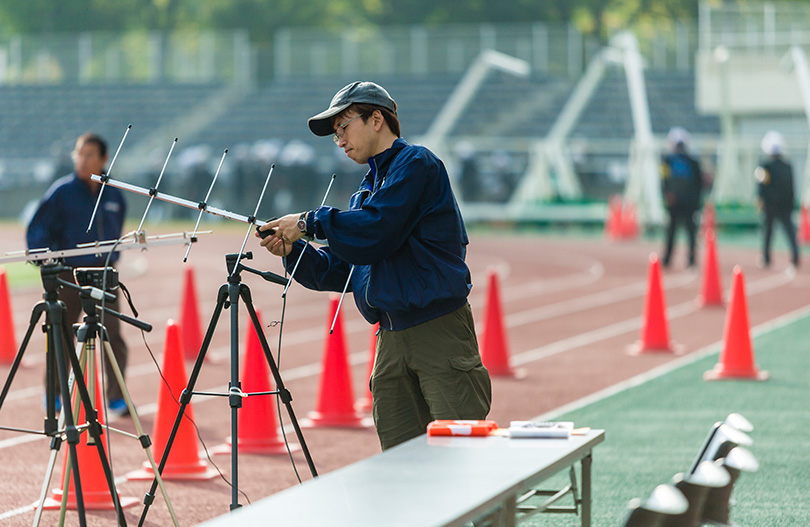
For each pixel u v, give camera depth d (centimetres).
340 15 13250
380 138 1101
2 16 13775
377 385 1126
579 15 13125
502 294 4081
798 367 2392
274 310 3691
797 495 1399
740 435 875
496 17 12950
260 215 8581
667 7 13250
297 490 814
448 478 839
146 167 9112
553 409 2005
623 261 5434
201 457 1692
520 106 9450
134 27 13975
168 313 3578
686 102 8931
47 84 10612
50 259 1058
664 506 681
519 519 908
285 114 10075
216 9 13388
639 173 7425
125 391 1145
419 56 10006
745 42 7756
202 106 10294
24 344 1060
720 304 3553
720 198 7319
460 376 1082
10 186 9506
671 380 2278
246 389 1734
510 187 8131
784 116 7775
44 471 1614
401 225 1052
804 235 6500
